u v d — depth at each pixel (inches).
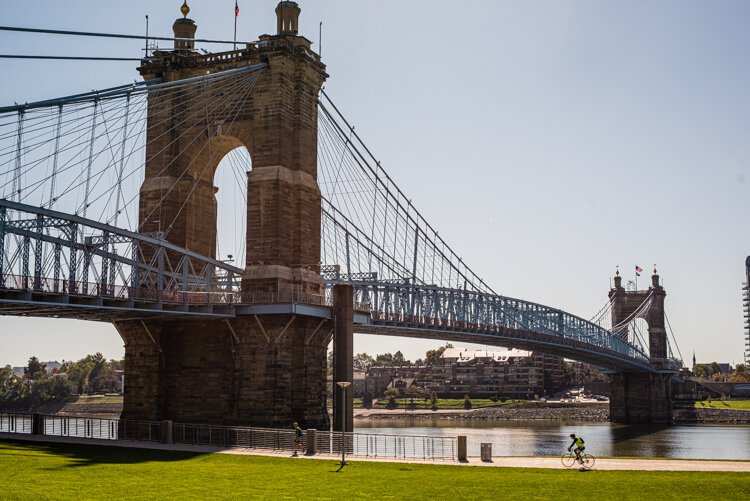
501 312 5836.6
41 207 2568.9
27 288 2507.4
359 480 1936.5
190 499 1652.3
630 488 1851.6
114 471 2025.1
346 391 3462.1
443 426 7701.8
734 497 1752.0
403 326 4458.7
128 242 2989.7
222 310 3380.9
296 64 3722.9
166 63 3818.9
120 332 3651.6
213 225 3932.1
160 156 3772.1
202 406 3538.4
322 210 4013.3
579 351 7239.2
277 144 3585.1
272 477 1971.0
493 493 1769.2
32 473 1948.8
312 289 3604.8
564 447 5206.7
